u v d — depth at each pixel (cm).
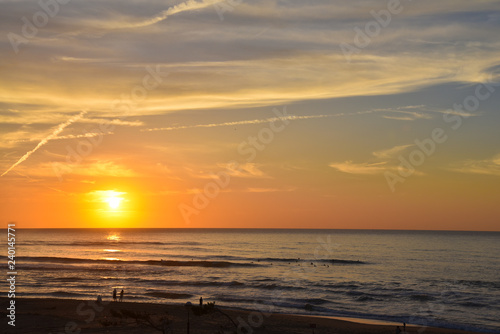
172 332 3172
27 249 15650
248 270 9262
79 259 10875
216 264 10212
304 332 3612
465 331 3956
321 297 5900
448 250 16012
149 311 4141
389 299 5816
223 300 5412
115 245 18475
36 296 5472
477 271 9388
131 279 7362
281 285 6900
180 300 5319
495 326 4259
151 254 13688
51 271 8412
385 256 13325
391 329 3897
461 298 5938
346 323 4128
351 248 17212
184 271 8844
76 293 5728
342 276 8400
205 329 3394
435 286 7100
